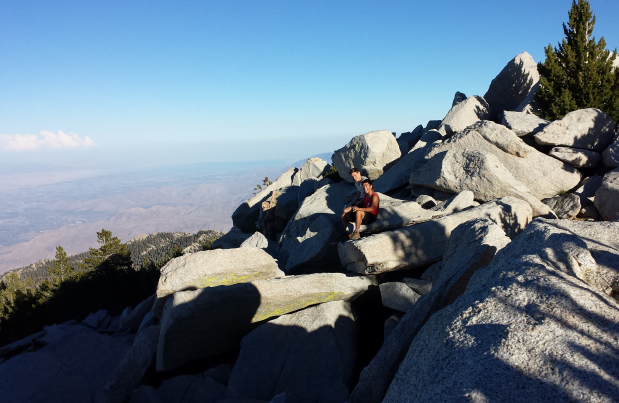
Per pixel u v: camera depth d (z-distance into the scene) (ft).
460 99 68.49
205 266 27.40
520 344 8.13
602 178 32.78
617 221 14.64
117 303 149.79
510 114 43.65
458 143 40.19
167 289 27.04
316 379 21.63
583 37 47.47
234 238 77.66
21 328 128.77
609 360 7.48
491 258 17.10
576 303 8.72
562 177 36.24
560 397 6.97
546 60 48.60
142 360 25.95
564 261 11.03
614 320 8.30
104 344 29.27
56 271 177.68
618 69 44.88
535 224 13.80
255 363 23.45
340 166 54.39
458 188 35.45
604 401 6.66
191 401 22.85
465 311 9.95
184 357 25.43
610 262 11.02
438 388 8.26
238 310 24.58
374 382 15.33
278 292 25.18
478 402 7.25
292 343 23.76
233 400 21.20
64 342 28.27
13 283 179.32
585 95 45.47
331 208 46.50
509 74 60.39
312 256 33.55
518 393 7.20
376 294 28.02
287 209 63.98
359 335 25.80
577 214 32.99
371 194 31.65
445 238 27.35
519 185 32.78
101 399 22.98
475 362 8.15
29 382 21.40
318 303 26.35
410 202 32.27
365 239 27.35
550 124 37.81
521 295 9.53
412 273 28.17
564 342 7.93
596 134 36.94
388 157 50.88
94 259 151.64
